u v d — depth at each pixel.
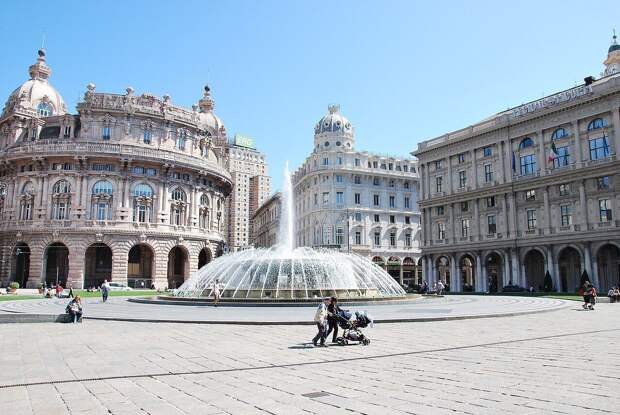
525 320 24.91
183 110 87.38
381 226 104.81
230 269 38.50
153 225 78.25
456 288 74.69
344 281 37.19
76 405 9.55
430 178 81.00
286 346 16.77
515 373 12.00
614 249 57.78
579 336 18.75
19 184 76.56
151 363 13.84
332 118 110.50
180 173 82.81
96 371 12.77
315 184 106.31
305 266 36.59
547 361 13.54
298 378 11.82
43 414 8.95
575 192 59.75
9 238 74.88
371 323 17.23
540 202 63.66
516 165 67.12
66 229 73.31
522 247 65.38
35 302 42.09
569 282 62.03
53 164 75.88
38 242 73.19
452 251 75.12
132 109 79.06
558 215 61.56
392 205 107.06
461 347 16.17
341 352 15.49
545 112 62.69
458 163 75.94
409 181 109.12
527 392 10.09
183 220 82.50
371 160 107.00
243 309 29.78
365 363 13.63
